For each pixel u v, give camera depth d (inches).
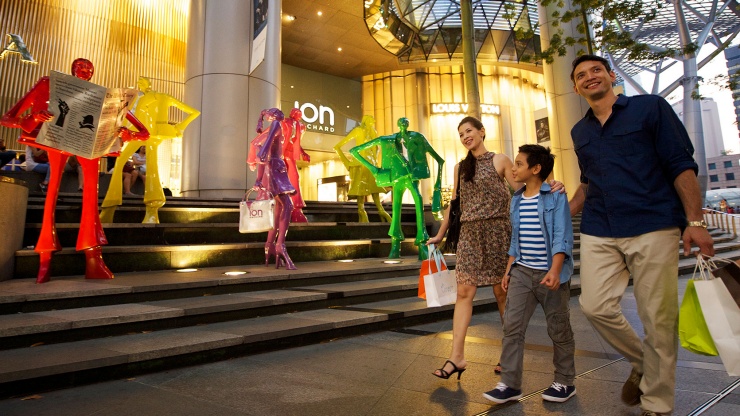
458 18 866.8
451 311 185.0
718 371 109.8
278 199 223.3
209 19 373.1
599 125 85.0
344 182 845.8
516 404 88.5
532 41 927.7
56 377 97.1
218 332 130.6
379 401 90.5
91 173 179.8
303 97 871.7
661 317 74.8
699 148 862.5
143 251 209.0
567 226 89.9
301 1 651.5
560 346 91.1
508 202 109.2
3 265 171.0
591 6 388.2
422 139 280.4
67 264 189.6
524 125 990.4
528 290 93.4
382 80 942.4
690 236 71.2
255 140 227.1
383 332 158.6
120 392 95.8
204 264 227.0
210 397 92.9
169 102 253.8
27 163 324.8
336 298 178.2
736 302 64.4
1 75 522.0
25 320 119.5
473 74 384.8
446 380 104.5
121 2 607.2
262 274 191.8
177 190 635.5
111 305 145.9
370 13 692.7
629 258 79.1
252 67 340.2
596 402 88.4
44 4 555.8
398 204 289.9
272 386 100.2
